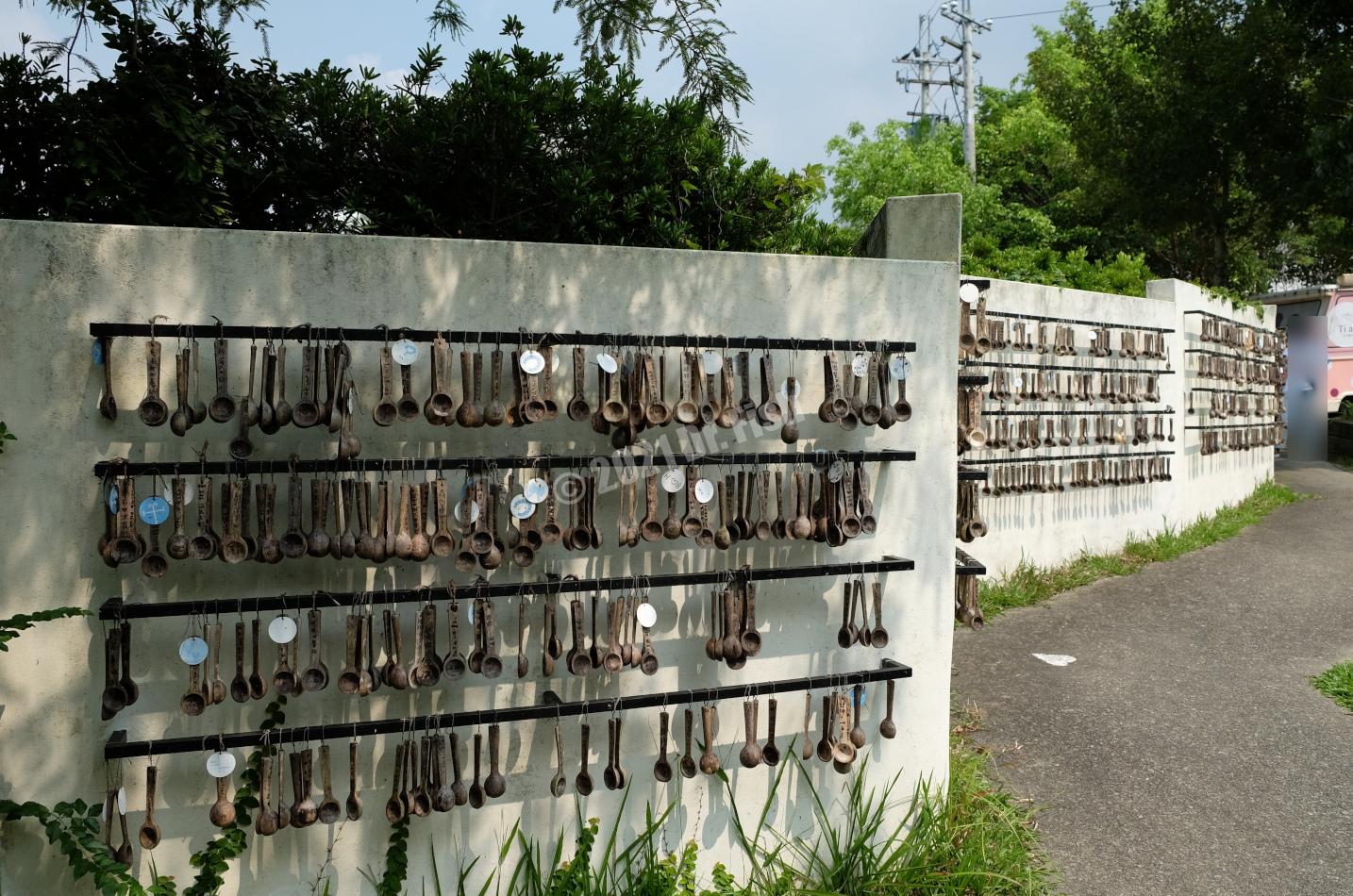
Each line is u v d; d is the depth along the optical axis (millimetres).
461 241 3129
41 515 2797
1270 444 11977
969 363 6598
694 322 3385
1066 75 16609
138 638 2869
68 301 2799
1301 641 6242
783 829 3531
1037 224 19641
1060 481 7754
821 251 6676
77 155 4070
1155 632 6445
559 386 3246
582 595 3297
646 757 3371
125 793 2863
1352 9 11914
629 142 5246
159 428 2881
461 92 4844
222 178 4793
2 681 2775
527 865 3188
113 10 4254
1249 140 13812
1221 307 10219
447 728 3090
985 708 5105
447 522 3104
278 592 2992
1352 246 13367
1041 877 3557
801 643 3541
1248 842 3830
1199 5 13742
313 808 2924
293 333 2900
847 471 3486
